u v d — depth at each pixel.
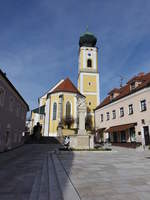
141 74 30.80
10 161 11.84
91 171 8.20
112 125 31.41
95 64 56.56
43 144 31.97
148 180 6.54
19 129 26.81
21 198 4.84
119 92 32.47
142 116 23.34
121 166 9.63
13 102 22.22
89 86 54.31
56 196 4.76
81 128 20.22
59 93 43.09
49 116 42.41
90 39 57.97
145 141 22.58
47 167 9.45
